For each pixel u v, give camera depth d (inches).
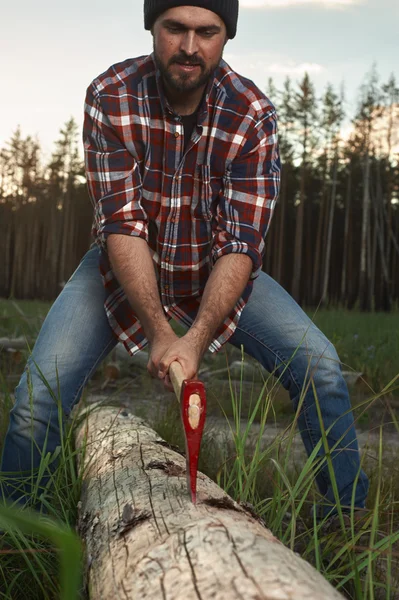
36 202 2443.4
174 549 58.0
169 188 118.3
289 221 2042.3
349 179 1786.4
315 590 46.8
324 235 1943.9
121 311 123.3
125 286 108.4
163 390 306.0
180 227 120.4
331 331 469.7
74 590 27.5
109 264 121.3
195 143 116.3
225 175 118.7
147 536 64.9
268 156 119.8
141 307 105.3
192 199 119.1
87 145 119.8
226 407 250.4
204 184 118.0
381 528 122.1
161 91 113.9
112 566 64.7
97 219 117.0
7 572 95.0
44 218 2428.6
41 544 91.7
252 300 125.0
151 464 91.8
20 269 2304.4
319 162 1978.3
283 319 123.8
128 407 230.1
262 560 51.1
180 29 105.4
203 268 123.8
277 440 103.3
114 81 118.3
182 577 52.6
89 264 129.3
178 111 116.1
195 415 67.9
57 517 100.5
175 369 84.4
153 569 56.6
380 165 1884.8
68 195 2256.4
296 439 208.7
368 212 1699.1
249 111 117.6
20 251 2327.8
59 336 120.6
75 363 120.4
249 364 299.9
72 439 135.0
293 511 87.1
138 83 117.6
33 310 585.6
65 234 2198.6
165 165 117.5
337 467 118.3
